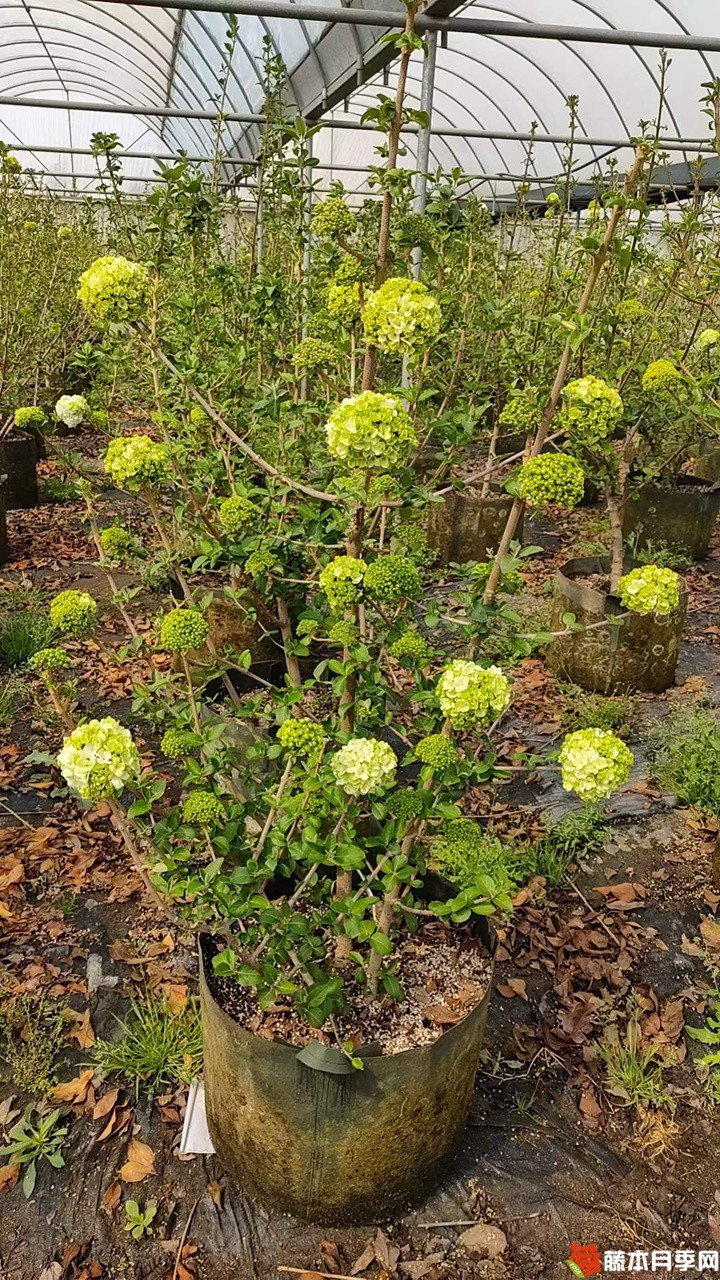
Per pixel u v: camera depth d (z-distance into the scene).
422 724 1.88
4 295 6.02
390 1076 1.68
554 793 3.26
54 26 11.91
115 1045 2.24
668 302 5.61
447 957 2.13
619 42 4.53
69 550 5.38
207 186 4.17
